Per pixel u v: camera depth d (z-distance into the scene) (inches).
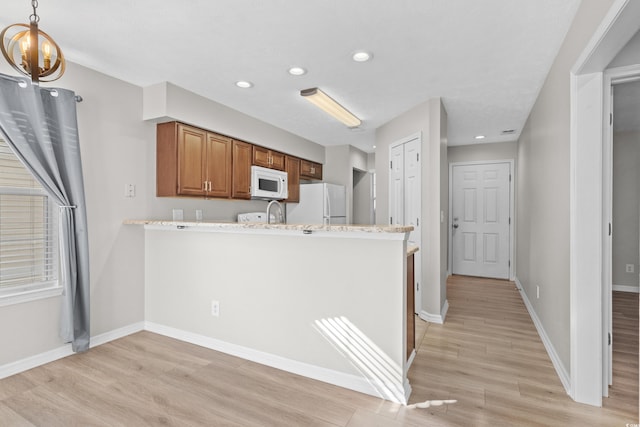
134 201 118.1
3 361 87.7
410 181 144.9
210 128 132.7
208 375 88.6
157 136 125.8
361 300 81.9
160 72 108.3
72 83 100.7
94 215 106.8
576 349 76.4
